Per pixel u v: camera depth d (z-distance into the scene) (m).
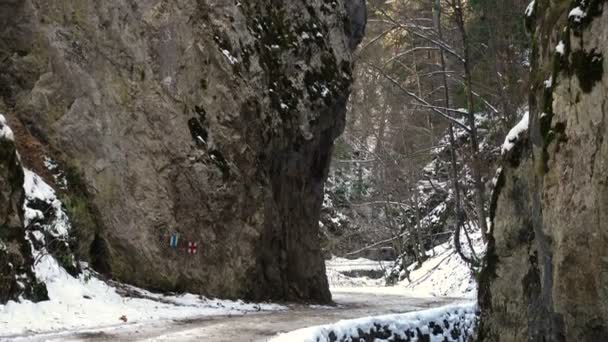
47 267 11.45
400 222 42.41
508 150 10.47
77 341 8.89
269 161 18.36
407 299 23.69
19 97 13.84
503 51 23.28
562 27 8.19
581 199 7.39
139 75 14.99
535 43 9.23
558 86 7.90
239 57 17.33
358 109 39.12
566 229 7.57
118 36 14.78
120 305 12.00
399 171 37.41
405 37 33.34
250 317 12.85
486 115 29.16
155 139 14.97
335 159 40.22
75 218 12.99
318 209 21.61
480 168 23.89
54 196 12.55
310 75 20.50
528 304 9.75
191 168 15.41
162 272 14.51
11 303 10.03
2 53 13.90
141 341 9.17
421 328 13.70
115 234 13.91
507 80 23.27
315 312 15.54
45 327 9.75
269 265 18.09
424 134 37.16
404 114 36.50
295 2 20.44
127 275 13.98
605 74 7.15
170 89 15.41
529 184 9.78
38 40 13.94
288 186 19.70
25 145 13.28
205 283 15.49
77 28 14.30
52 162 13.50
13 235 10.52
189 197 15.34
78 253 12.94
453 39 27.97
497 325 10.43
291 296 19.11
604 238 7.14
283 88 19.34
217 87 16.47
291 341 9.23
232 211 16.36
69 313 10.71
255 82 17.78
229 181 16.25
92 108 14.17
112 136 14.30
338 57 22.00
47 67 13.94
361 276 40.94
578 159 7.46
